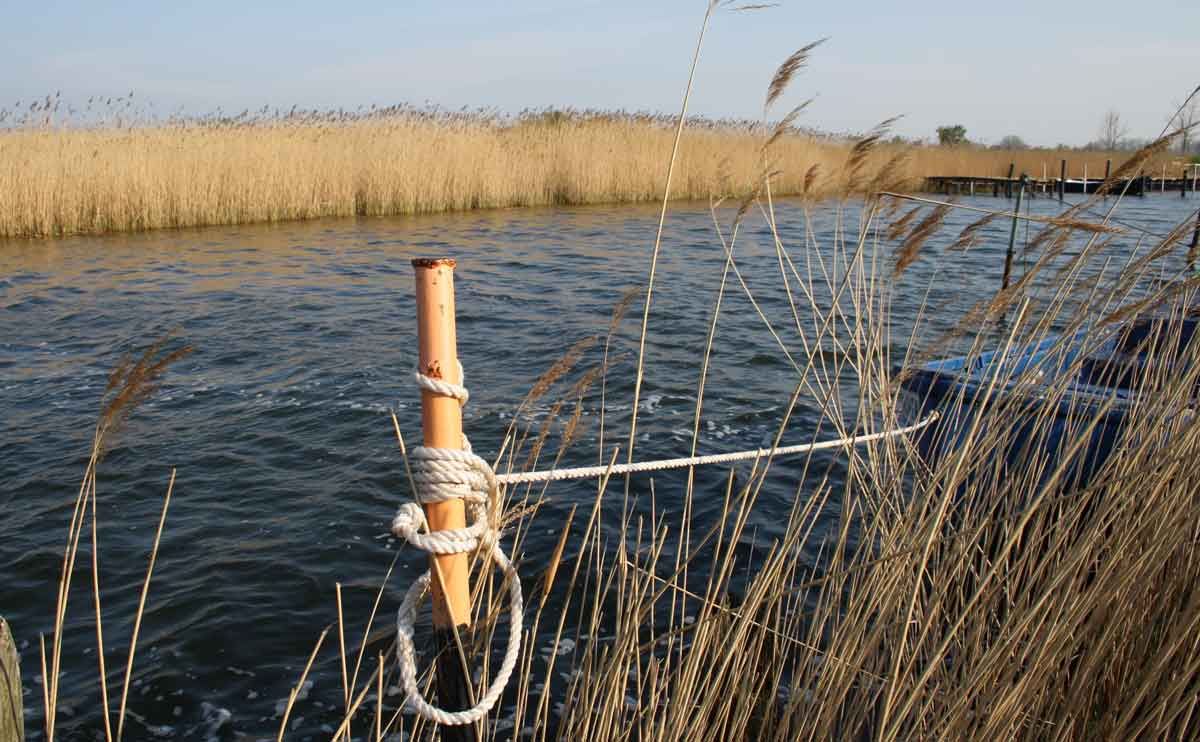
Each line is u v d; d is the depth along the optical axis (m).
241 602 4.49
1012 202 25.62
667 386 7.98
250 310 11.09
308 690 3.82
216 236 17.50
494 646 3.95
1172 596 2.63
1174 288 2.67
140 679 3.90
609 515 5.29
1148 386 3.07
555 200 24.56
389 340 9.66
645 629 3.98
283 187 19.77
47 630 4.29
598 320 10.79
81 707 3.73
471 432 6.84
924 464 3.06
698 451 6.36
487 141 23.42
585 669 2.44
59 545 5.09
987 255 15.32
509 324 10.59
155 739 3.55
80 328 10.15
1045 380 2.89
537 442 2.43
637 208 23.52
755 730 2.82
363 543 5.12
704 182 25.23
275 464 6.27
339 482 5.96
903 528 2.47
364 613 4.42
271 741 3.51
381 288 12.61
